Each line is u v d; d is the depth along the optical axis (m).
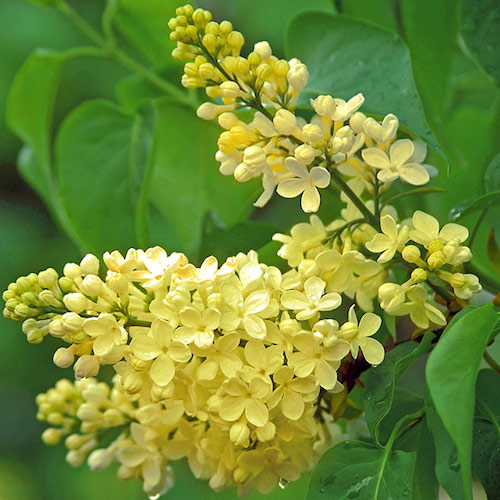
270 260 1.04
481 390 0.99
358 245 1.01
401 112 1.02
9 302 0.97
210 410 0.95
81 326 0.95
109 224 1.13
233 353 0.96
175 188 1.18
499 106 1.09
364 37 1.05
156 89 1.19
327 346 0.95
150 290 0.96
